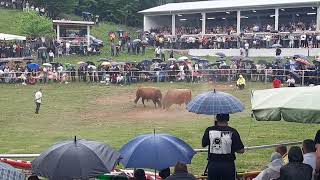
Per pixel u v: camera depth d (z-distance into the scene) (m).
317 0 56.66
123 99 32.41
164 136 9.27
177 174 7.71
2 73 39.28
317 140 9.68
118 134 21.75
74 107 29.78
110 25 78.06
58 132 22.70
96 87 37.25
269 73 37.72
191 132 21.78
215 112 11.00
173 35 61.69
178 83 38.38
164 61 44.88
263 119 9.77
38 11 66.88
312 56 50.16
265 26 63.78
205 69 39.06
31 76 39.12
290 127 22.30
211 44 55.38
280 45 51.84
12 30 60.88
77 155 7.77
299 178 7.98
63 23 55.78
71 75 39.91
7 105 30.44
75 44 52.75
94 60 49.53
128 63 40.34
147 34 61.94
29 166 11.66
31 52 50.50
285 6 58.75
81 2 82.69
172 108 29.28
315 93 9.51
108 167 7.84
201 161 16.06
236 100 11.45
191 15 69.06
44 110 28.91
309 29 57.38
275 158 9.75
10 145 19.48
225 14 67.06
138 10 85.62
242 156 16.64
